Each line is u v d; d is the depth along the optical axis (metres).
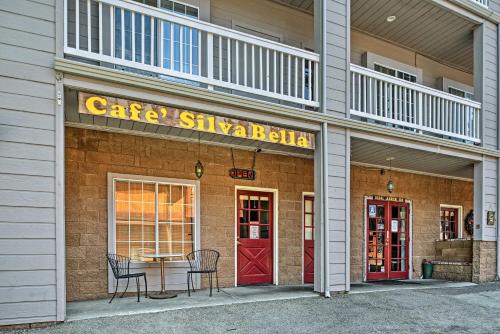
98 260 5.90
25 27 4.31
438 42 9.38
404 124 7.19
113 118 5.28
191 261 6.63
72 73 4.44
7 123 4.17
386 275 9.16
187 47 6.64
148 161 6.41
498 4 8.83
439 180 10.34
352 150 7.55
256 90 5.74
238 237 7.26
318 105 6.34
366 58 8.91
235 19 7.43
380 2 7.62
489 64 8.59
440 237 10.17
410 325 5.12
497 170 8.59
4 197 4.11
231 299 5.82
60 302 4.30
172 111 5.14
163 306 5.28
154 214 6.45
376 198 9.16
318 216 6.23
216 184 7.01
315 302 5.83
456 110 8.09
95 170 6.00
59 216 4.34
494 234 8.52
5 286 4.05
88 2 4.64
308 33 8.17
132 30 4.91
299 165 7.99
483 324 5.32
